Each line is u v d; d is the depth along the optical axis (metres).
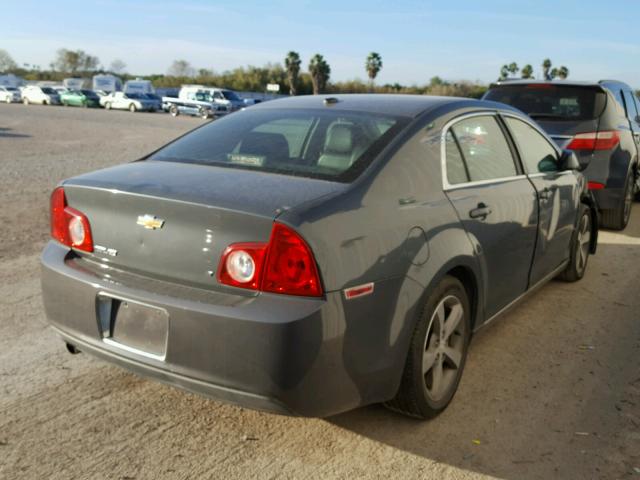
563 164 4.71
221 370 2.55
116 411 3.24
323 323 2.50
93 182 2.97
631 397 3.55
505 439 3.10
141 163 3.38
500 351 4.16
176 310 2.60
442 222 3.13
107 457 2.85
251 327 2.46
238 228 2.57
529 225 4.09
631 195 7.94
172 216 2.71
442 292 3.12
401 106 3.54
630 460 2.93
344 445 3.01
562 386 3.67
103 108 47.44
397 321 2.82
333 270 2.54
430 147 3.29
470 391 3.59
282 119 3.58
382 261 2.74
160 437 3.02
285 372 2.46
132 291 2.73
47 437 2.98
